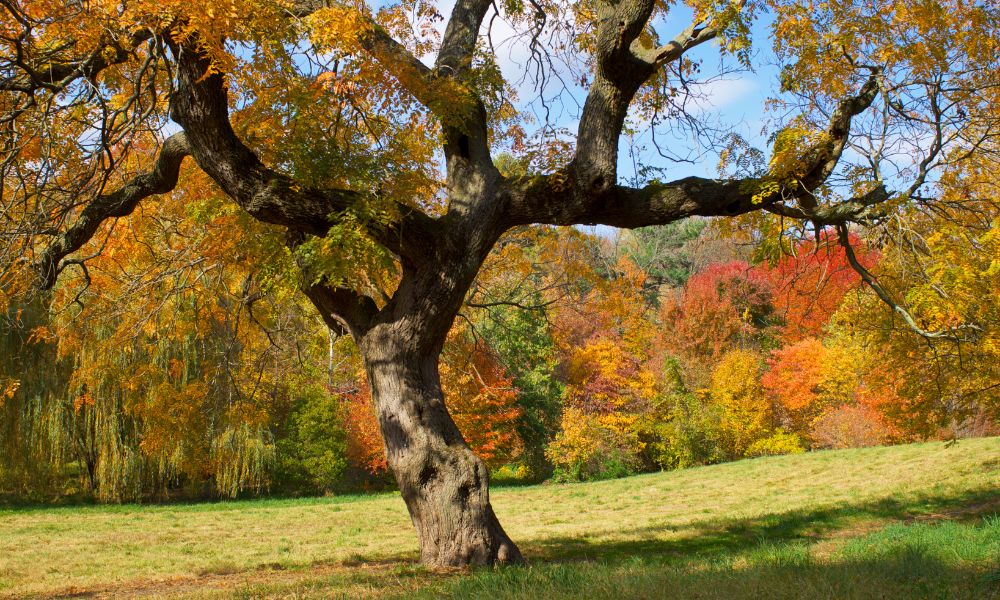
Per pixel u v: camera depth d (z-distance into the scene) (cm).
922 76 1021
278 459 3119
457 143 993
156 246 1291
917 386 1501
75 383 1603
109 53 774
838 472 2328
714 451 3744
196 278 1238
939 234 1038
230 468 2683
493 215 942
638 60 887
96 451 2536
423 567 870
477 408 2877
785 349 3691
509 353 3353
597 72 902
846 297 1439
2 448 2292
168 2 696
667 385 3850
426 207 1259
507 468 3994
